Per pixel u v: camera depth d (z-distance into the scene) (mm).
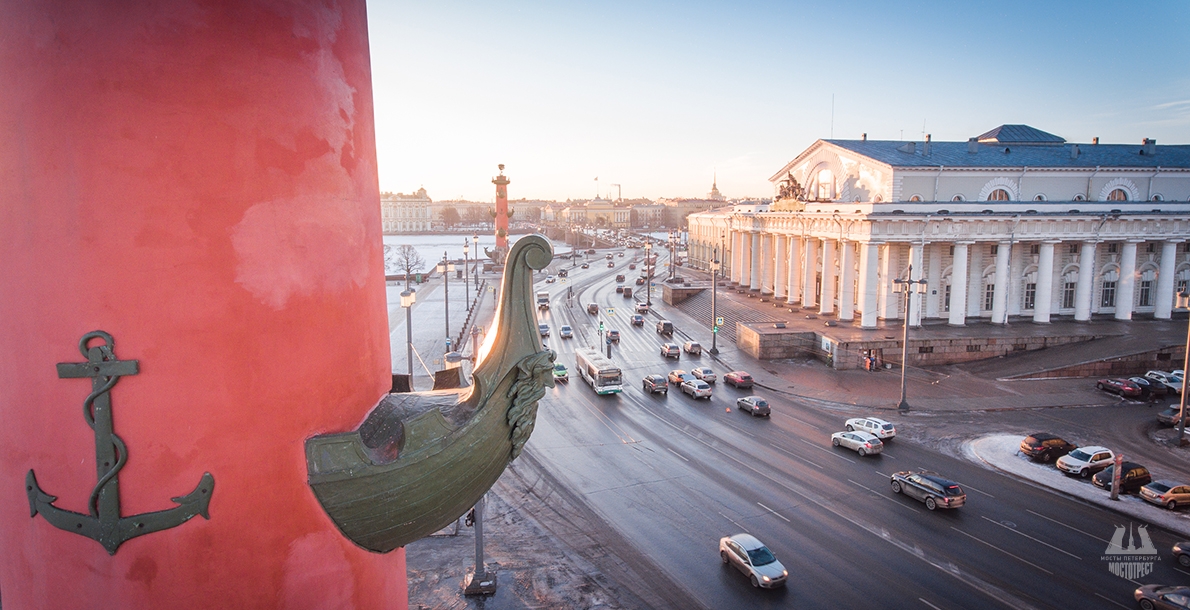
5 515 4406
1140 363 44156
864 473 27359
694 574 19344
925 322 52688
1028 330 49281
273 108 4293
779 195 67312
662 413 36562
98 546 4074
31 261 4051
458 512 4973
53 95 3928
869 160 56750
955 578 18906
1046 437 29266
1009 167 55281
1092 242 51875
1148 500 24312
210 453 4160
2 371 4270
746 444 31188
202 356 4109
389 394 5555
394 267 124438
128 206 3943
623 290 86312
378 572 5156
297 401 4473
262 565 4332
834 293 57719
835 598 17922
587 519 23234
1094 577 19000
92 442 4016
